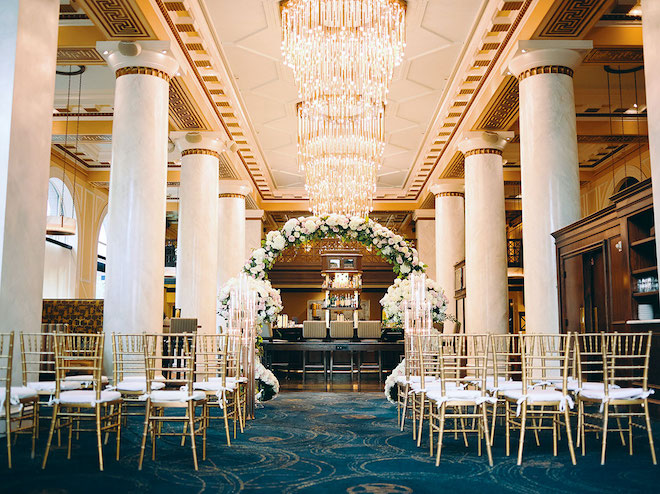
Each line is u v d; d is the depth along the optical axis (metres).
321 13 9.89
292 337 14.04
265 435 6.08
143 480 4.05
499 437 5.93
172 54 9.20
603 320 7.79
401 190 20.81
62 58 9.83
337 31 10.53
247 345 7.27
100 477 4.11
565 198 8.90
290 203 21.64
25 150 5.72
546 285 8.88
